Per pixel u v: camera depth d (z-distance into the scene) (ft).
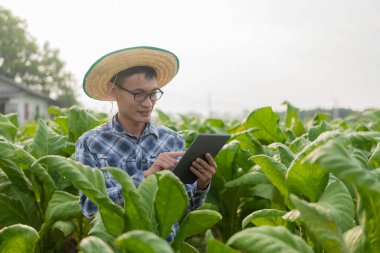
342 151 5.15
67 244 14.38
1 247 7.41
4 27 198.29
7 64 200.03
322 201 7.18
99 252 5.07
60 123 19.70
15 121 17.37
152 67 9.65
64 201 10.79
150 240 4.83
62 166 7.33
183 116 26.76
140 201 6.75
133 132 9.48
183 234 7.39
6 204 11.96
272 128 16.38
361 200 5.81
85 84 9.55
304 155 7.13
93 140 9.23
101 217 7.37
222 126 23.59
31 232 7.41
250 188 12.80
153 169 8.50
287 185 7.79
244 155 13.15
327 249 5.24
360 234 6.16
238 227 13.64
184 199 6.73
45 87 208.85
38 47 206.69
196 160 8.53
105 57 8.84
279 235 5.24
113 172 6.75
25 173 12.76
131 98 8.92
